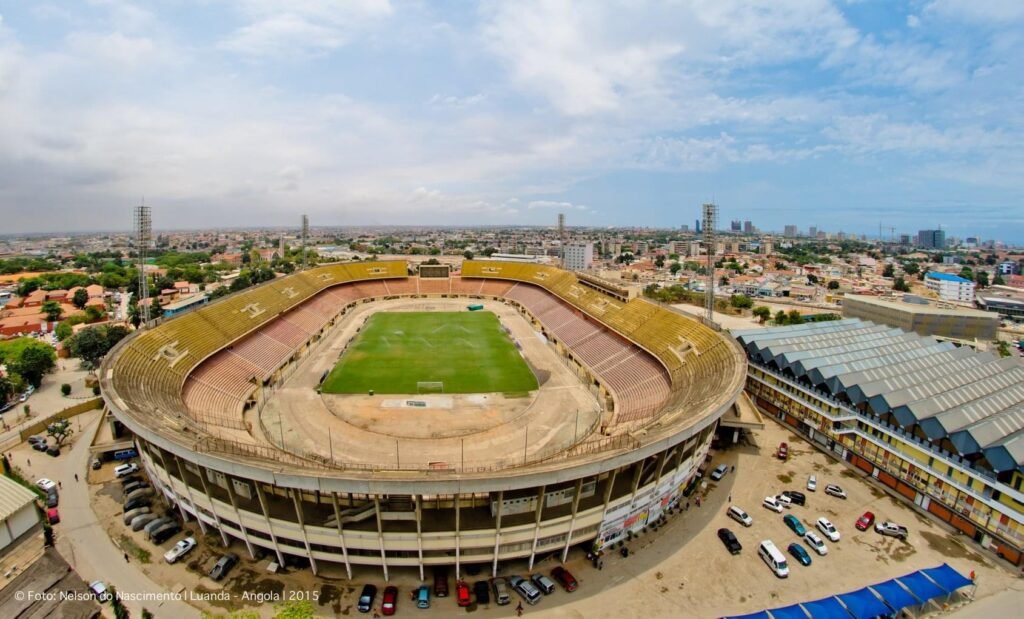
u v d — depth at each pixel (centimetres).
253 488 4131
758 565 4091
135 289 16250
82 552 4144
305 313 11169
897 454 5131
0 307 14012
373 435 5728
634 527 4394
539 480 3566
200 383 6675
